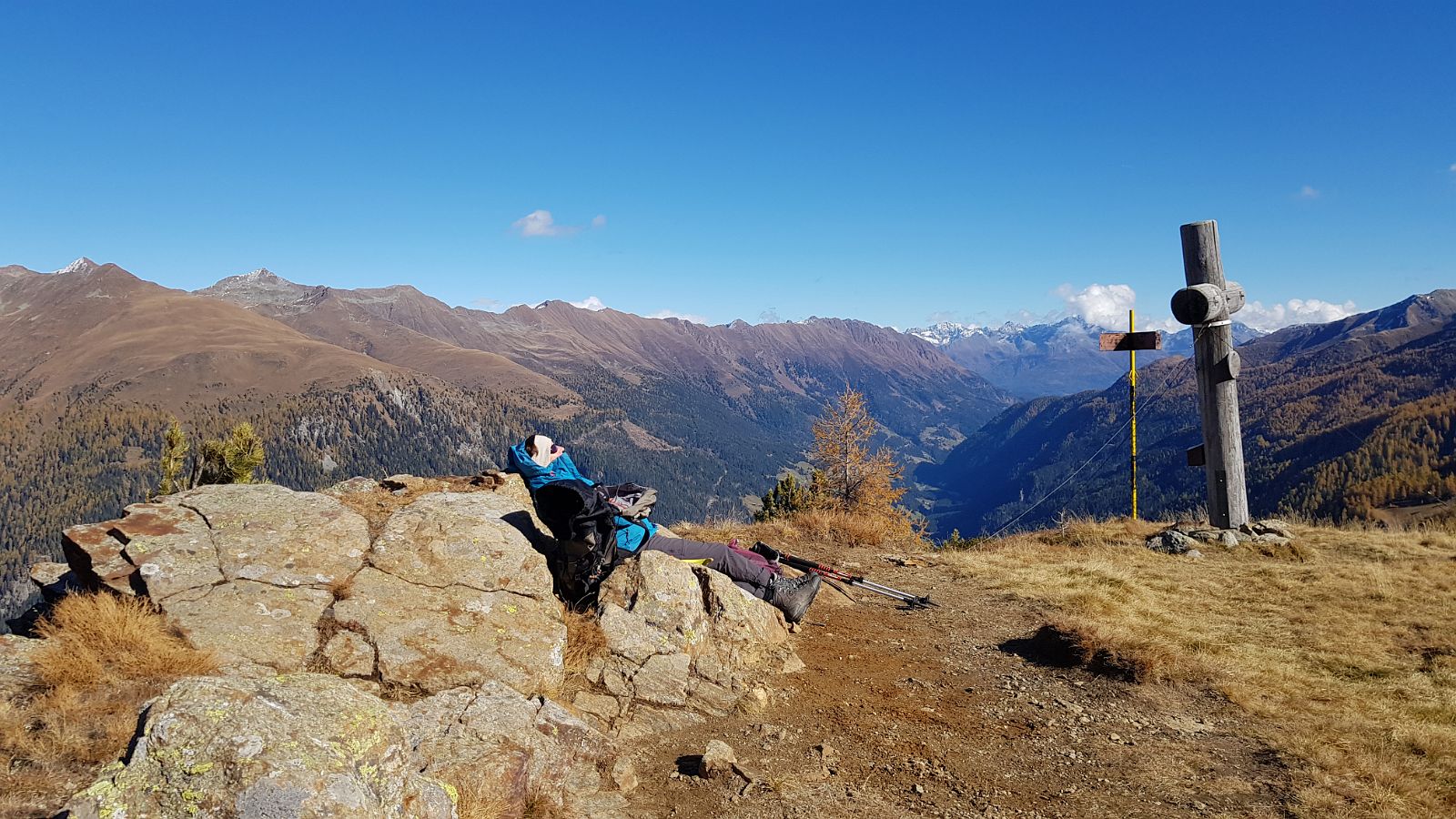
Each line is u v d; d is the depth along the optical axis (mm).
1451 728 3807
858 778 3260
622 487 4582
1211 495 8883
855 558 7598
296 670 2918
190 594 3072
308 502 3893
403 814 1991
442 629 3330
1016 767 3430
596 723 3395
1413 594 6242
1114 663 4637
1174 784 3270
